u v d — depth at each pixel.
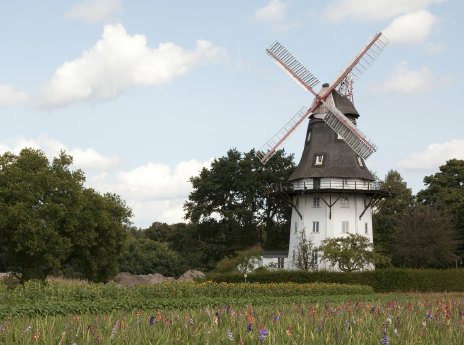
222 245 85.69
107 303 29.17
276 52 72.00
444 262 77.44
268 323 13.22
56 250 52.34
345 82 71.44
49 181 53.69
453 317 16.44
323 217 69.94
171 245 92.06
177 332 11.22
